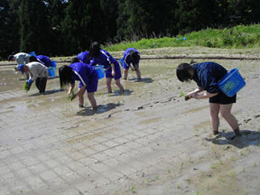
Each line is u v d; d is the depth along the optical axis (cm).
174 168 382
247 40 1620
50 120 639
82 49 2916
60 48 3009
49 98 852
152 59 1525
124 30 3238
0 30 3109
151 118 589
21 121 649
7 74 1400
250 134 460
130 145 466
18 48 3222
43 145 498
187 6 2842
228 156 401
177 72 412
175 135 490
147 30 2891
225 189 327
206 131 493
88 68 653
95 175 381
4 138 550
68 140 510
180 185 342
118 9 3466
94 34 2925
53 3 3070
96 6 2912
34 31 2830
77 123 601
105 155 437
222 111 435
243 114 552
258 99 643
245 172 357
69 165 415
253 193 315
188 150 430
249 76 881
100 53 796
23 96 905
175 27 3002
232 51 1400
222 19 3019
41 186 365
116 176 374
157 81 969
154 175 369
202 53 1436
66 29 2867
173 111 622
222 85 400
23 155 463
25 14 2798
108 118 614
